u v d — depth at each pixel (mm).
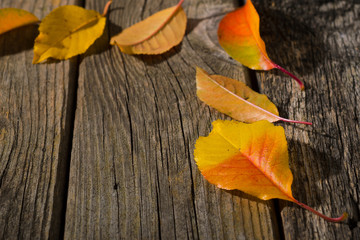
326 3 449
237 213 358
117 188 371
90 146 387
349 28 433
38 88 417
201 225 356
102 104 406
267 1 456
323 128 383
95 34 431
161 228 357
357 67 410
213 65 420
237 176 353
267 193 349
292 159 372
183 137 387
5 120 402
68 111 407
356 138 377
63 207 375
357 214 353
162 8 463
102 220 362
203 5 461
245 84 398
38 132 395
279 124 387
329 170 367
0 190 372
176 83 412
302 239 349
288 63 417
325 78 406
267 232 352
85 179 375
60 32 426
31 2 474
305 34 432
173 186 369
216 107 387
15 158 385
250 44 409
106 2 472
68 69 425
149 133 390
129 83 415
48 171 379
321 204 356
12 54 438
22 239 357
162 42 425
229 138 357
